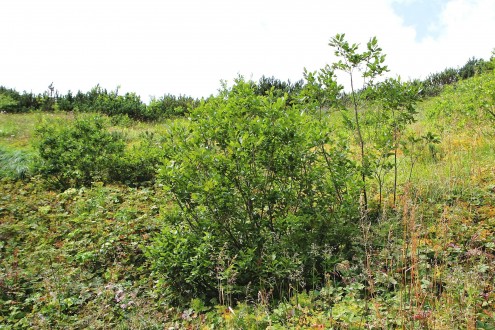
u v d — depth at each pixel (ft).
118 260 20.33
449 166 20.70
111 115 61.77
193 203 16.60
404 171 22.65
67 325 15.30
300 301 13.29
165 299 16.38
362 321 11.73
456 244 14.94
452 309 11.20
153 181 30.25
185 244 15.89
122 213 23.18
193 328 14.11
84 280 18.86
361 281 13.69
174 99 70.08
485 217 16.74
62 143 30.96
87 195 27.96
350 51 17.72
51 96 69.36
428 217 16.97
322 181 17.01
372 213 18.69
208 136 16.33
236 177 15.66
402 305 11.99
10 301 16.92
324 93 18.16
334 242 16.31
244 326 12.84
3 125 48.47
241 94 16.94
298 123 16.12
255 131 15.53
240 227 16.06
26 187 29.50
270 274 15.31
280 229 16.11
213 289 16.33
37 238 22.94
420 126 33.17
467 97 32.24
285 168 16.25
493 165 21.01
